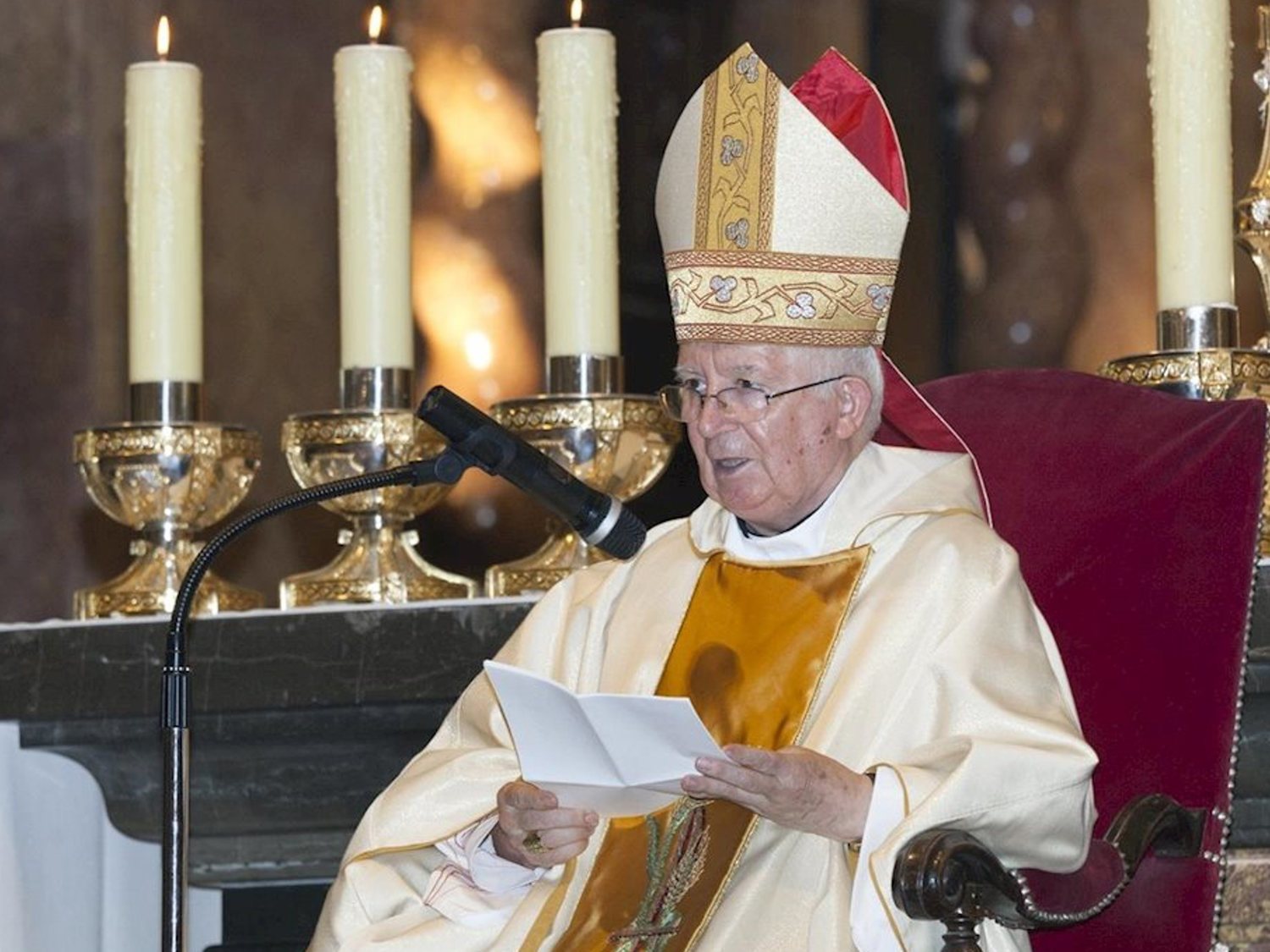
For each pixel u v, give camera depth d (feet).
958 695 32.14
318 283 58.49
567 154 39.29
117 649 39.17
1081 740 31.45
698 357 33.73
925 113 60.39
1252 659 34.17
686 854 33.14
